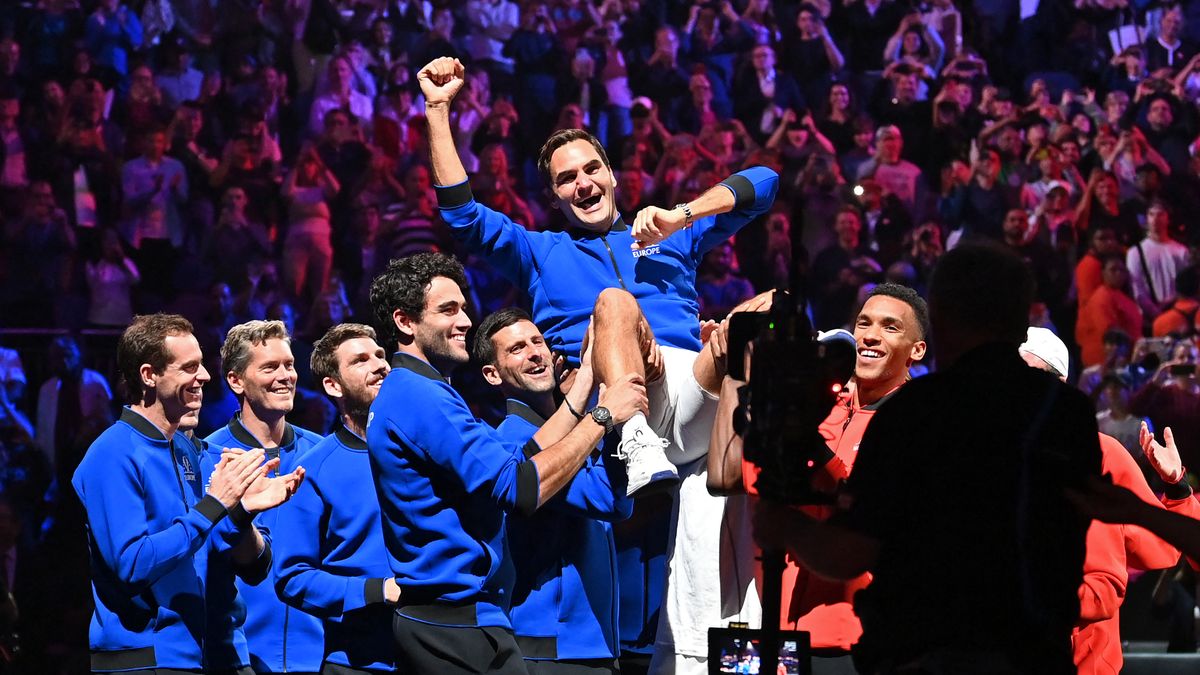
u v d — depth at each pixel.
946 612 3.71
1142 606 12.39
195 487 6.80
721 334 5.35
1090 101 19.34
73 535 14.59
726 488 5.10
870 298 5.57
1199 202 18.72
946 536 3.72
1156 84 19.31
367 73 18.81
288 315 17.16
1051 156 18.36
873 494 3.79
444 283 5.57
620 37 19.44
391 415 5.41
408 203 17.86
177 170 17.78
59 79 18.36
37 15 18.45
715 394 5.43
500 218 6.14
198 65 18.67
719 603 5.52
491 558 5.43
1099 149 18.84
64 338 15.63
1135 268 17.97
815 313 17.53
